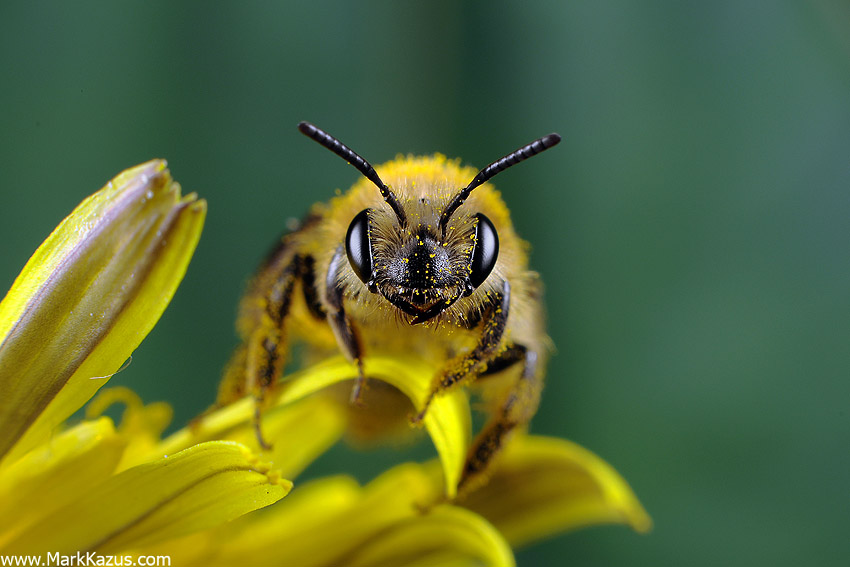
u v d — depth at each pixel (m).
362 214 0.08
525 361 0.08
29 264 0.07
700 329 0.09
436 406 0.08
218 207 0.09
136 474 0.07
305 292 0.08
